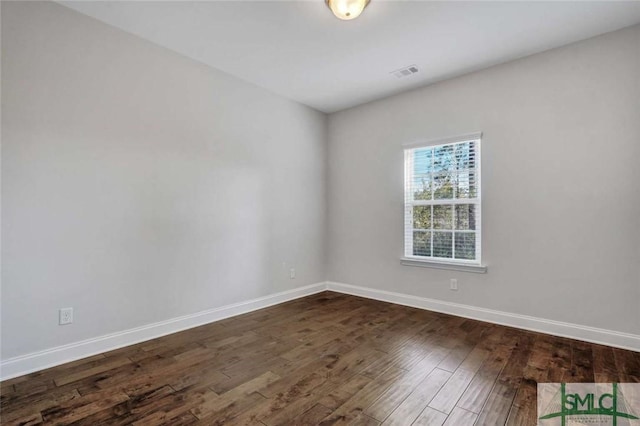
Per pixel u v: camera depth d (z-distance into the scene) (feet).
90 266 8.44
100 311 8.61
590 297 9.22
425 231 12.76
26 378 7.16
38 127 7.63
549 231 9.87
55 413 5.90
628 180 8.71
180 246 10.31
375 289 14.17
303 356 8.33
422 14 8.16
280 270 13.66
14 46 7.30
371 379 7.14
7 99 7.21
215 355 8.41
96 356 8.33
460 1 7.66
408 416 5.82
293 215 14.28
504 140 10.70
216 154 11.35
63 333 7.98
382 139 13.97
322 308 12.75
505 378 7.13
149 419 5.73
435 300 12.32
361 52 10.11
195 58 10.60
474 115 11.35
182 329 10.30
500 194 10.77
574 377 7.14
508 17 8.27
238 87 12.04
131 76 9.21
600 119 9.09
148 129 9.58
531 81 10.20
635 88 8.63
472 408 6.05
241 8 7.99
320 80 12.21
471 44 9.60
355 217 14.89
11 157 7.27
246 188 12.33
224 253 11.56
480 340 9.36
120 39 8.98
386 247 13.82
